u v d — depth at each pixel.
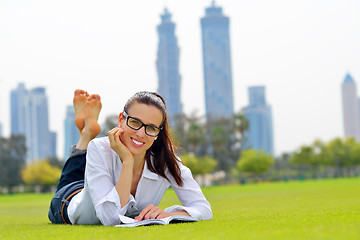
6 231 2.64
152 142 2.86
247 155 65.88
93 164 2.84
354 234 1.60
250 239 1.65
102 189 2.81
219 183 65.06
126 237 1.94
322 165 79.56
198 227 2.25
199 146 75.25
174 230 2.15
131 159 2.80
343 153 76.69
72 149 3.45
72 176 3.39
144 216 2.75
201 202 3.07
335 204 5.48
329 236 1.59
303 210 3.98
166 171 3.05
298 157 74.25
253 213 4.24
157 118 2.82
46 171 62.84
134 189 3.00
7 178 67.50
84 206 2.90
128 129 2.81
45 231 2.46
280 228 1.98
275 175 88.50
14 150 69.44
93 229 2.45
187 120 68.62
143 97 2.83
